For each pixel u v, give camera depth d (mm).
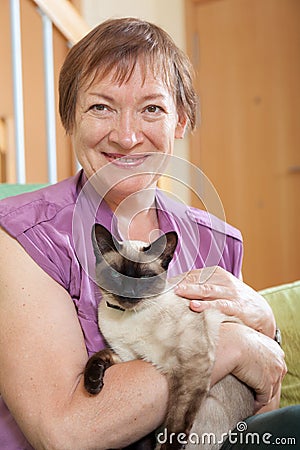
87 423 1145
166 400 1199
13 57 2449
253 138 4270
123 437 1171
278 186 4176
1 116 3959
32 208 1342
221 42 4363
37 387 1170
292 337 1786
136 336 1265
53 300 1247
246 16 4242
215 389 1301
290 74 4070
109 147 1365
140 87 1334
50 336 1206
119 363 1256
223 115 4402
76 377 1200
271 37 4148
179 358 1217
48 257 1288
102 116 1354
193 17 4449
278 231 4188
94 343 1317
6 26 3938
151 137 1365
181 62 1461
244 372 1283
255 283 4328
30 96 3984
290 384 1750
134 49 1341
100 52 1333
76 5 4051
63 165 3371
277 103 4145
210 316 1303
